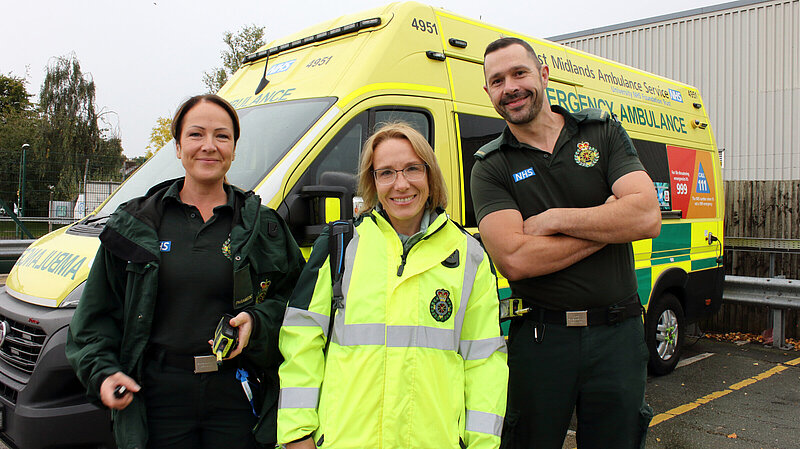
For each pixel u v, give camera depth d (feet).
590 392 7.82
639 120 17.81
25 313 8.82
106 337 6.37
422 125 12.16
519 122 7.75
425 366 5.75
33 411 8.07
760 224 26.04
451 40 13.01
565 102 15.30
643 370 7.96
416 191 6.28
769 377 18.04
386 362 5.71
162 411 6.43
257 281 6.75
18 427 8.21
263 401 6.80
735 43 41.63
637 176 7.42
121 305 6.65
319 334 6.06
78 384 8.21
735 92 41.60
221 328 6.11
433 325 5.86
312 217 9.71
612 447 7.88
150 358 6.39
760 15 40.45
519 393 8.14
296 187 9.86
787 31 39.34
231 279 6.53
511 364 8.29
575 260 7.51
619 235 7.24
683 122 19.90
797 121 39.06
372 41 11.88
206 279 6.42
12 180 30.60
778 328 21.85
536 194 7.93
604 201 7.86
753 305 22.40
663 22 44.78
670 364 18.22
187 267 6.39
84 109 84.89
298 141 10.30
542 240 7.54
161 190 6.77
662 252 17.58
